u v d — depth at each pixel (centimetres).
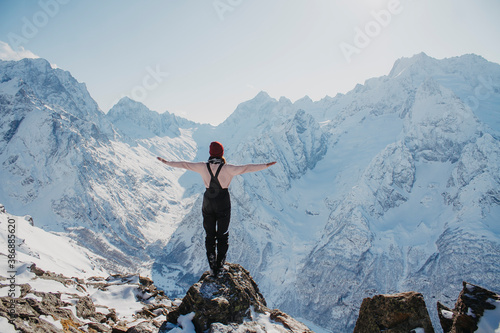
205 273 841
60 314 927
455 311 606
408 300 623
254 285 973
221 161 683
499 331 500
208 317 710
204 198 696
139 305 1340
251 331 684
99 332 894
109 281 1600
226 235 720
